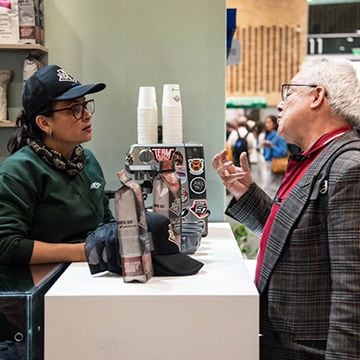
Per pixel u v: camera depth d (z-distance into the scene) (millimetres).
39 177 1927
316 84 1663
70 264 1830
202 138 2760
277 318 1577
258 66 5676
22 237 1863
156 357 1476
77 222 2004
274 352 1604
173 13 2705
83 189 2082
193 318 1466
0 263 1821
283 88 1768
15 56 2707
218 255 1916
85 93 1926
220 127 2750
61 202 1958
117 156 2760
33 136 1996
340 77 1648
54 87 1932
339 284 1431
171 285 1546
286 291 1566
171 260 1661
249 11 5652
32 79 1970
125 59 2723
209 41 2717
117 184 2771
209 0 2693
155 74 2732
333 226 1457
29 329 1493
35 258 1828
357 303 1402
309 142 1682
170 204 1796
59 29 2707
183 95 2740
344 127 1652
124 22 2709
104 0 2701
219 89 2734
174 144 2246
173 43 2717
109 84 2732
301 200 1556
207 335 1470
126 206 1568
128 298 1462
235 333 1468
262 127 5555
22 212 1882
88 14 2705
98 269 1652
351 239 1419
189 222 2094
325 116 1658
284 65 5676
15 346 1497
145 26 2711
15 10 2508
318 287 1539
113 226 1689
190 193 2219
